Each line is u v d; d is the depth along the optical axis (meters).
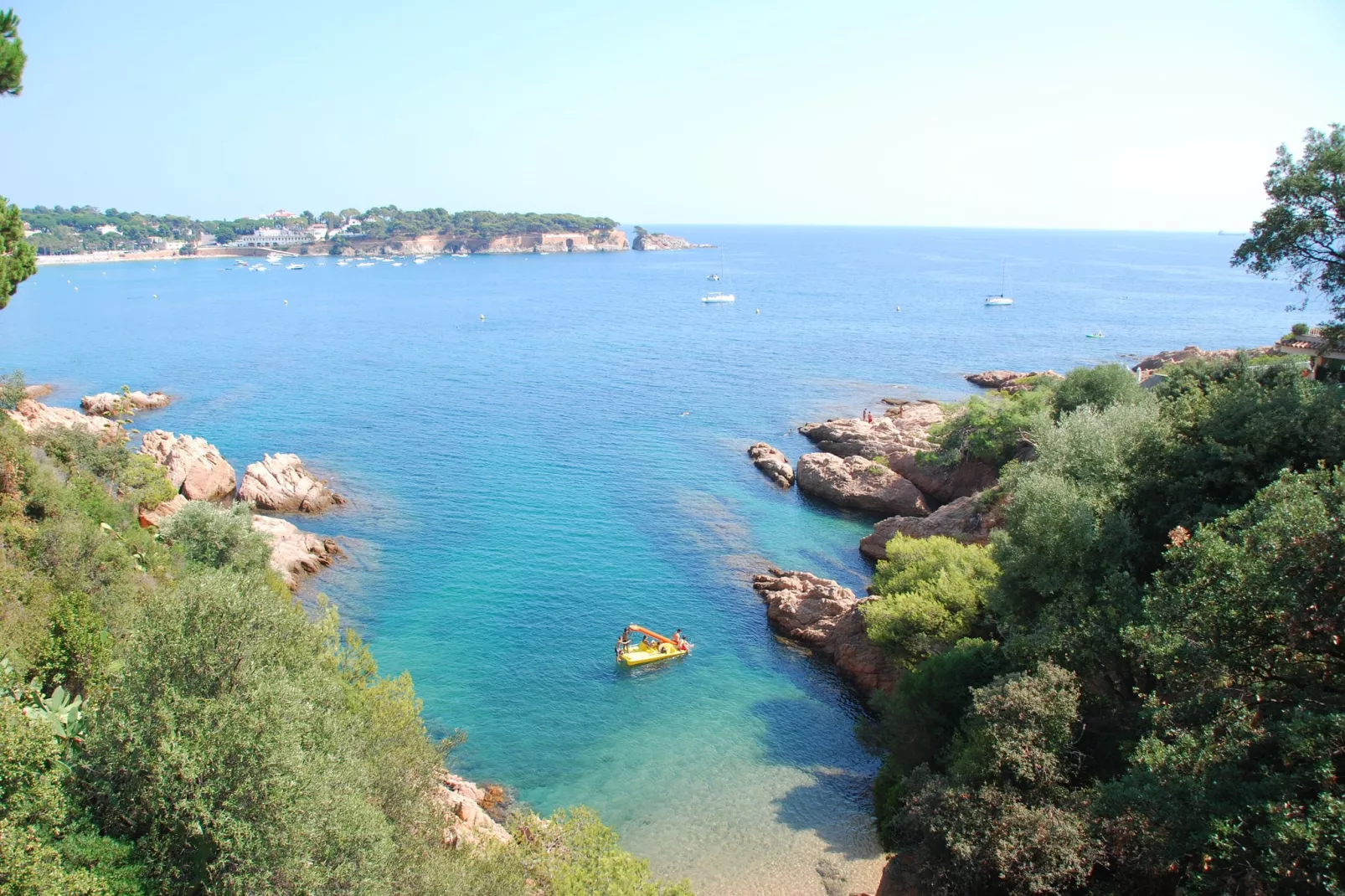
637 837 36.47
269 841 18.77
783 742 44.06
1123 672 30.55
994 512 58.81
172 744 19.25
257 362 151.12
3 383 69.50
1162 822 20.94
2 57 31.16
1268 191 35.81
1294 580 20.41
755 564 67.06
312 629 26.81
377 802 24.02
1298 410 32.41
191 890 19.47
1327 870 16.89
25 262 38.38
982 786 26.30
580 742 43.94
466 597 60.66
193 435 100.44
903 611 43.41
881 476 80.69
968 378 137.75
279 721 19.97
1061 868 22.67
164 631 21.72
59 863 17.62
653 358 161.88
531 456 96.19
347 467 90.12
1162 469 35.47
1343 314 35.62
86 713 21.72
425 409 117.31
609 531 73.81
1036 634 30.84
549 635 55.47
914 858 26.98
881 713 46.19
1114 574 30.22
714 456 97.25
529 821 32.09
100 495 45.38
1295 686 21.39
